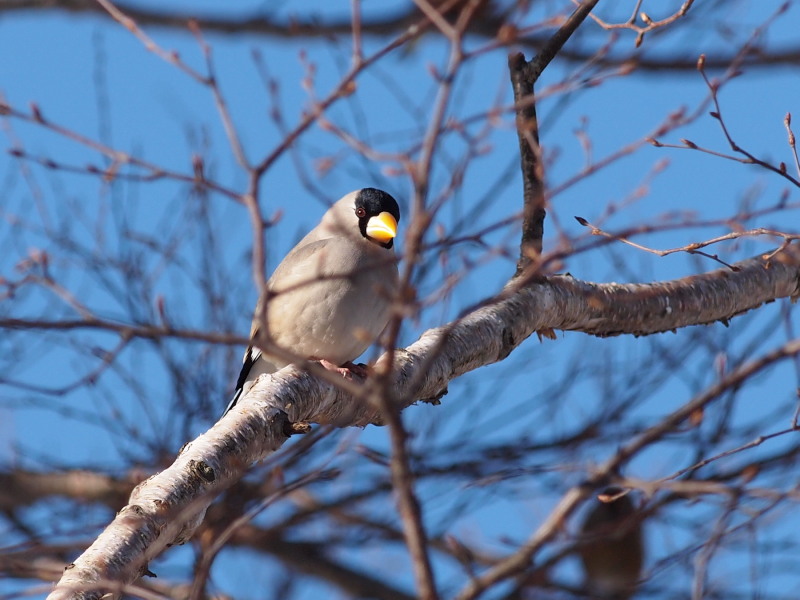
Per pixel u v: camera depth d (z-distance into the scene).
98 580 7.00
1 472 15.41
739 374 8.60
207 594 11.79
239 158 6.16
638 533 13.52
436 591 5.71
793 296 11.38
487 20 12.79
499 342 9.77
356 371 11.15
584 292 10.39
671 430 9.45
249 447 8.38
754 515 9.05
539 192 8.56
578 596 13.27
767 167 8.18
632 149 6.83
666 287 10.72
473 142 6.85
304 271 10.89
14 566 10.42
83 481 14.98
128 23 6.61
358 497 15.28
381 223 11.22
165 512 7.66
